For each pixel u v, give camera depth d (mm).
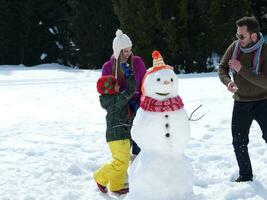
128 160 5906
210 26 22141
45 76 21594
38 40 31375
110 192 6043
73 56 30484
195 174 6402
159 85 4895
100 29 28016
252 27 5586
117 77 6113
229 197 5582
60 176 6676
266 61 5578
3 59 32094
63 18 30359
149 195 4902
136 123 4988
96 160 7449
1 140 9086
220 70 5996
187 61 22828
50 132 9695
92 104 13328
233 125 5992
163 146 4906
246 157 5992
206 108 11203
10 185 6406
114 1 23781
